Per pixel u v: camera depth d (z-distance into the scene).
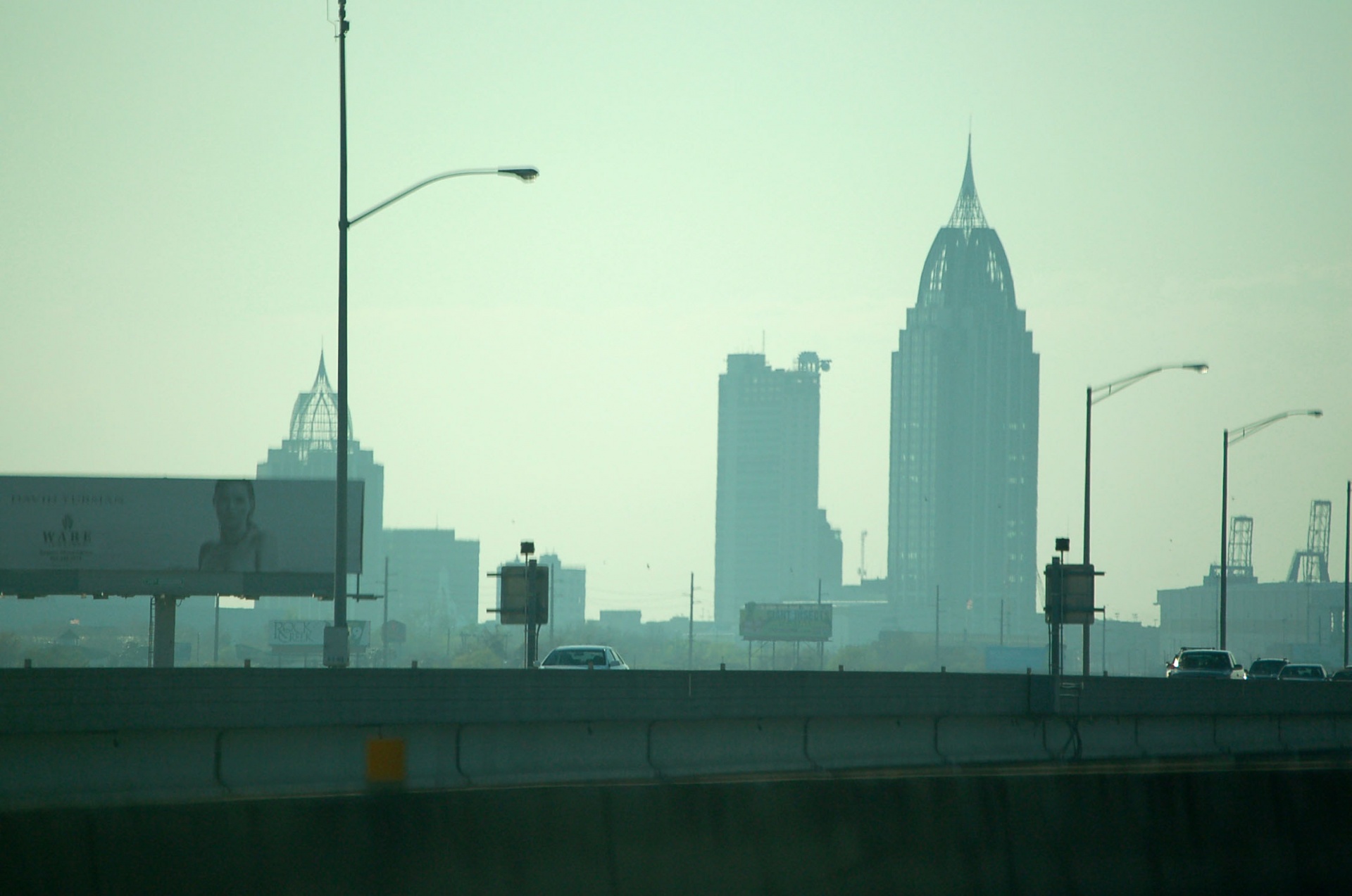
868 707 135.88
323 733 98.06
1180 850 59.94
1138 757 159.62
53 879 44.59
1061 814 58.53
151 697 88.62
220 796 90.50
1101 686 157.12
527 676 111.75
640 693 118.81
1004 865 57.25
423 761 103.88
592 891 50.94
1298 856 61.84
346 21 122.31
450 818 49.22
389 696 102.81
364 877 47.97
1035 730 151.62
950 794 57.00
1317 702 183.12
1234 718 172.25
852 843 55.41
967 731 144.88
